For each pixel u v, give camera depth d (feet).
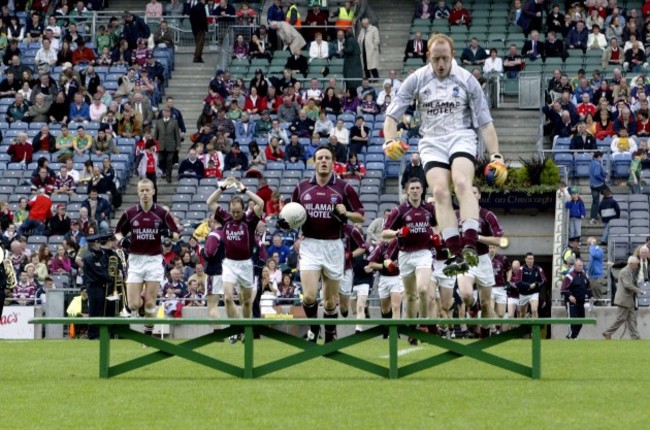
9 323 188.24
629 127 236.84
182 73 273.95
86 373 90.68
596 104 246.68
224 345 135.13
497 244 122.21
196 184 231.30
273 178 231.09
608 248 211.20
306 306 106.42
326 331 107.34
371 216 221.05
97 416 65.16
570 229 212.64
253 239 131.23
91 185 225.76
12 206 227.20
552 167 219.61
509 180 219.41
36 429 61.00
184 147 253.44
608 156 227.81
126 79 256.32
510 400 70.33
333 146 231.30
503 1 289.33
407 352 116.88
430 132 83.76
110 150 238.68
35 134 248.52
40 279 194.70
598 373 88.94
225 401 70.49
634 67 260.01
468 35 280.10
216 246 144.05
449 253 81.20
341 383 79.71
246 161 235.81
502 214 222.89
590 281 199.11
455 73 83.41
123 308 167.73
